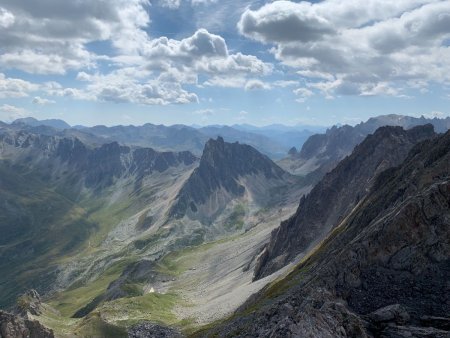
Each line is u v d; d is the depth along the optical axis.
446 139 111.50
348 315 44.56
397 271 66.62
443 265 64.44
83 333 180.12
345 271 69.38
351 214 148.88
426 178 96.94
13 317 152.00
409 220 72.19
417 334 44.22
